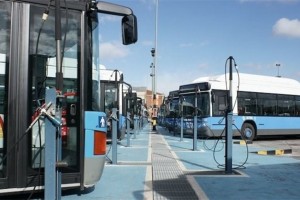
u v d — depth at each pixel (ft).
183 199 24.16
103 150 23.52
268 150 56.03
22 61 21.06
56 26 17.25
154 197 24.45
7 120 20.70
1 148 20.67
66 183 21.97
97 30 24.08
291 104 87.15
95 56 23.82
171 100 95.91
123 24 22.27
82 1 22.63
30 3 21.36
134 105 78.38
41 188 21.02
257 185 28.73
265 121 81.35
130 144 62.59
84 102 22.59
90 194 24.73
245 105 78.48
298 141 84.33
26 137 20.89
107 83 60.23
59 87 17.15
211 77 78.79
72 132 22.38
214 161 41.39
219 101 74.38
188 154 48.14
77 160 22.40
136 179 30.12
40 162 21.02
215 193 25.99
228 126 33.78
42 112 16.94
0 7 20.85
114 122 38.11
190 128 77.51
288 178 31.65
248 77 80.48
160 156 45.39
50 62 21.67
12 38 20.95
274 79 85.40
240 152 53.11
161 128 132.57
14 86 20.88
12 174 20.58
